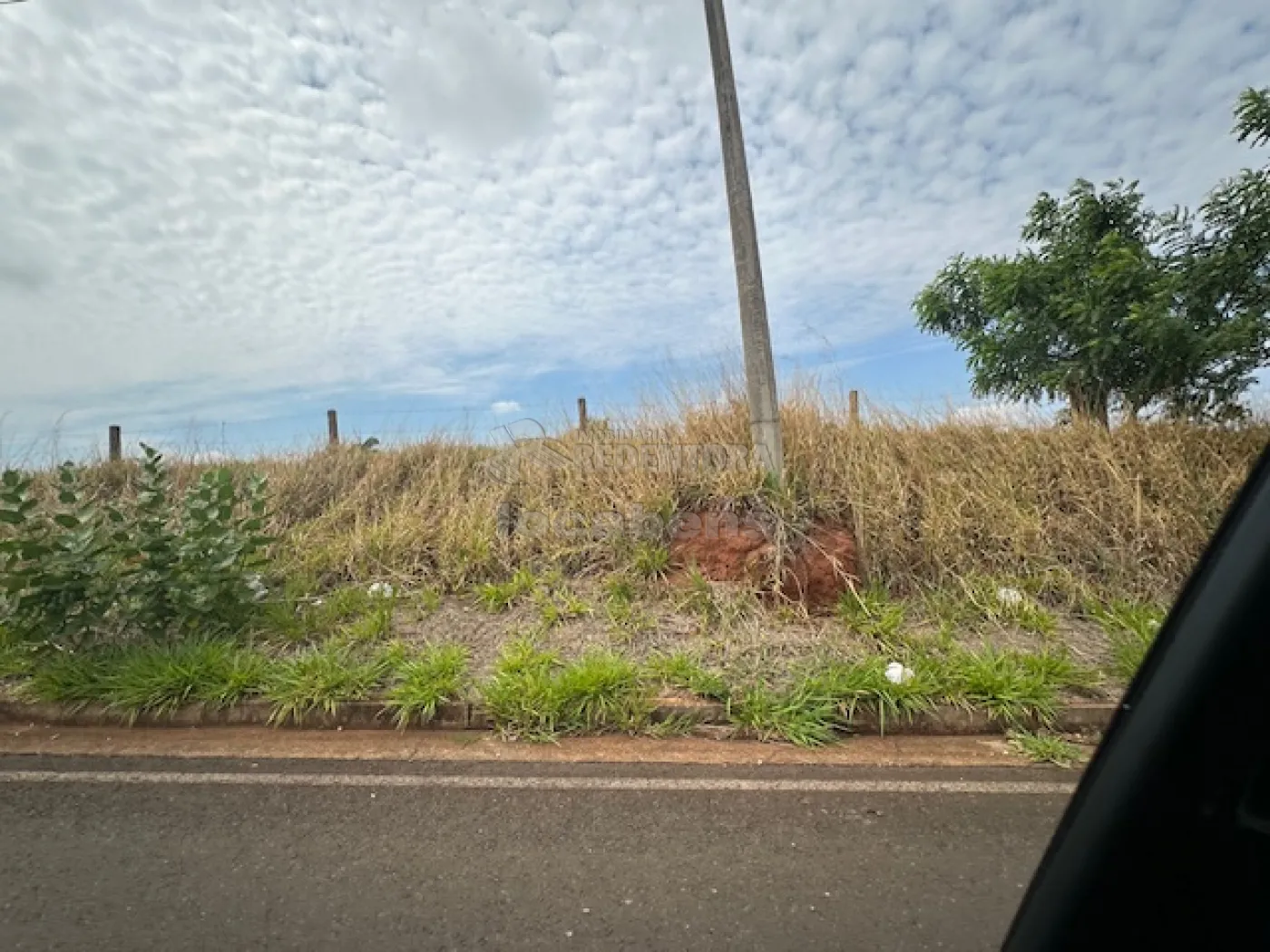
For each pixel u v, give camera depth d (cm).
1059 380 711
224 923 246
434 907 254
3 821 314
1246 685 169
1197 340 618
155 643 475
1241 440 655
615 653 473
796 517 589
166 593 486
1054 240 751
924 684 414
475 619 543
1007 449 683
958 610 529
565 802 328
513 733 399
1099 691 421
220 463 817
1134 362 684
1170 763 175
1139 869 177
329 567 625
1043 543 589
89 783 349
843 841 294
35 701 423
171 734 407
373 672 439
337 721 415
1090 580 572
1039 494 636
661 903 255
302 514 737
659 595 559
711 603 535
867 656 455
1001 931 238
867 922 244
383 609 538
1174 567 568
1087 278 699
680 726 402
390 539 645
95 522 493
